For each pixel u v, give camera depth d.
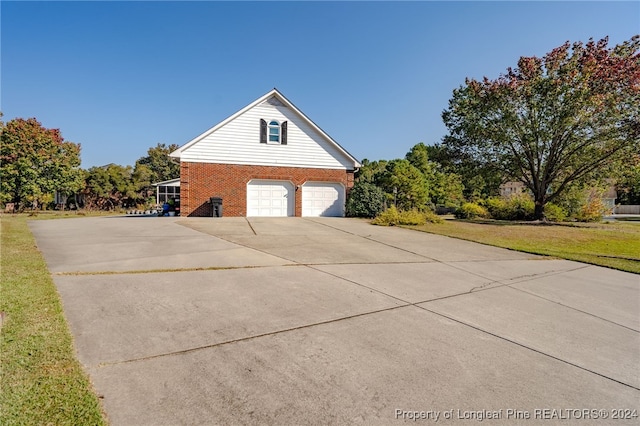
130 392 2.50
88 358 2.95
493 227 16.02
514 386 2.86
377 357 3.23
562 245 11.64
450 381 2.88
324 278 5.98
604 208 21.36
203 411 2.33
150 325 3.70
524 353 3.50
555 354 3.52
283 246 9.05
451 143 22.62
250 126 18.03
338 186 19.89
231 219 15.95
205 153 17.30
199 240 9.49
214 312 4.16
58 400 2.32
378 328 3.93
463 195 39.47
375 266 7.20
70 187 29.75
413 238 11.82
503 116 19.48
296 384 2.72
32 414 2.15
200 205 17.31
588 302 5.47
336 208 19.86
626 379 3.08
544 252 10.05
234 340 3.44
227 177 17.67
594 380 3.04
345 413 2.39
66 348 3.05
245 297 4.77
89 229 11.69
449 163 23.00
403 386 2.76
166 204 21.70
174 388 2.58
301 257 7.71
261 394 2.56
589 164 18.50
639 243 12.14
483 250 10.07
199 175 17.23
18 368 2.67
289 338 3.55
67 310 4.00
